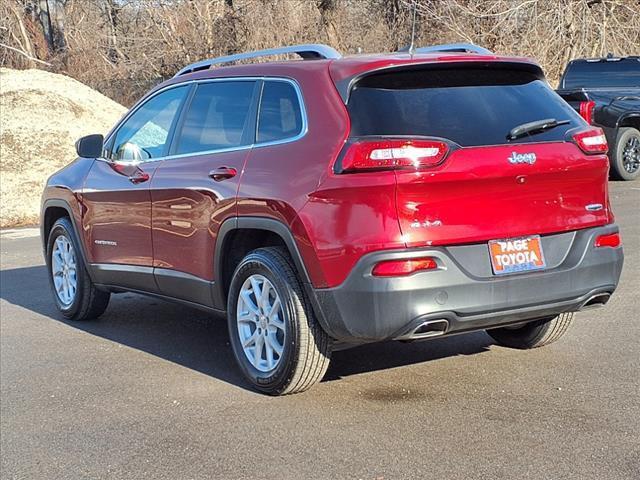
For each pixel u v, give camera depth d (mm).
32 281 9531
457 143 4703
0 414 5273
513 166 4734
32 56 33500
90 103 21062
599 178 5141
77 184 7113
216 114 5855
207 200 5574
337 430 4660
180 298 6129
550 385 5188
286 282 4992
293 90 5254
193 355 6305
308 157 4910
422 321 4551
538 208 4883
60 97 20234
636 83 15859
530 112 5059
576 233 5062
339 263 4660
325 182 4723
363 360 5895
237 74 5785
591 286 5039
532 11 22203
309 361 5008
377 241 4527
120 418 5086
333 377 5551
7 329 7359
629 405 4801
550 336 5785
